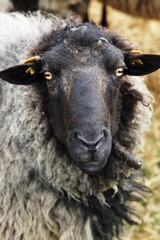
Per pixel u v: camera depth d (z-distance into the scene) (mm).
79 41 6598
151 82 13367
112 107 6645
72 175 6863
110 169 6992
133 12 13156
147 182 10586
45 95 6820
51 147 6812
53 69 6543
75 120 6293
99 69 6504
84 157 6188
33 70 6750
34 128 6797
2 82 7137
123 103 6957
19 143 6887
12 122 6875
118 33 7137
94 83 6418
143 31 15000
